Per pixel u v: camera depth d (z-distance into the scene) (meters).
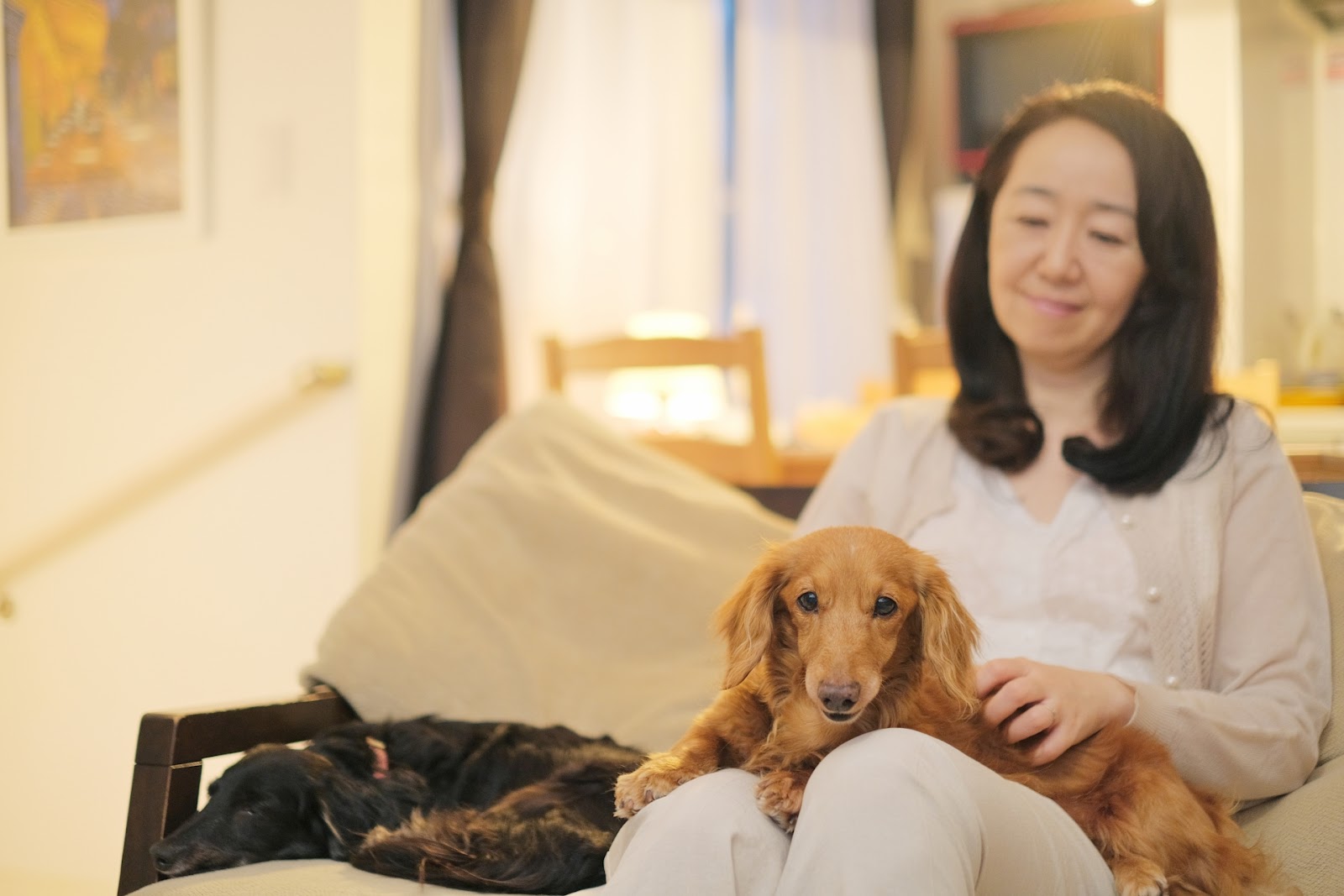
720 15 5.62
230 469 3.37
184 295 3.41
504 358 3.78
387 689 2.11
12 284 3.64
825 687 1.25
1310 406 4.02
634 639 2.22
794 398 5.84
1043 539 1.76
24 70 3.57
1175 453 1.72
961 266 1.96
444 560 2.30
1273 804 1.59
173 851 1.71
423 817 1.85
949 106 6.19
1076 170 1.78
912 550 1.40
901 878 1.10
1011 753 1.43
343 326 3.25
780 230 5.80
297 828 1.83
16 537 3.64
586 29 4.61
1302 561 1.69
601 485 2.49
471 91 3.88
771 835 1.25
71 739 3.54
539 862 1.67
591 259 4.64
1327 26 4.31
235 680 3.34
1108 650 1.68
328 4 3.27
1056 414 1.89
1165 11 4.32
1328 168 4.33
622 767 1.86
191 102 3.36
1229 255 4.26
